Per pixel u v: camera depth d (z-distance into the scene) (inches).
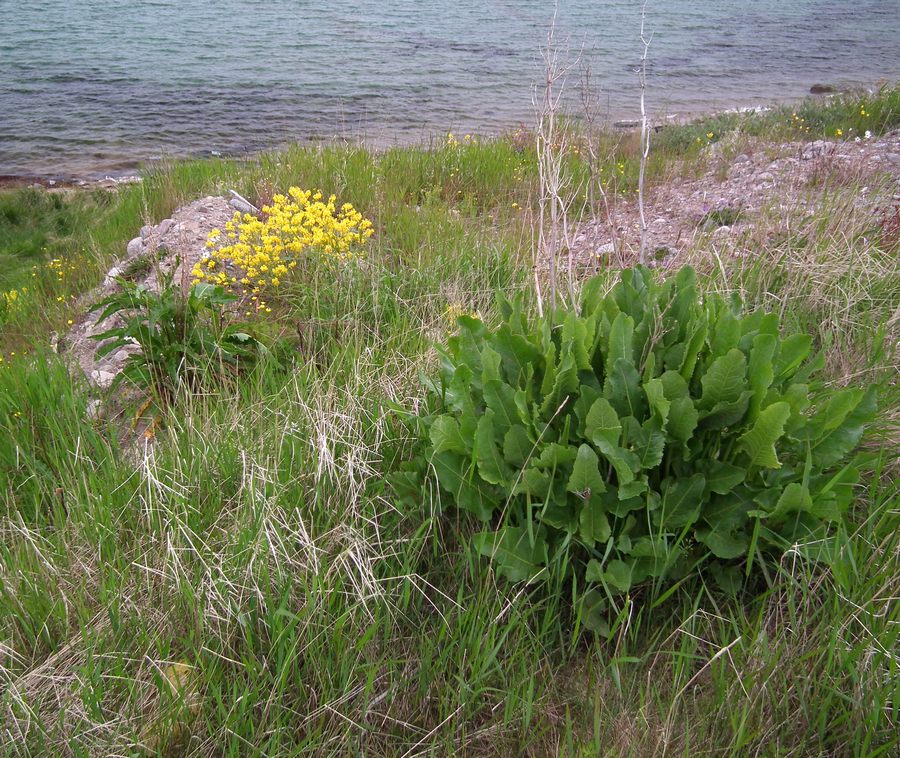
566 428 96.8
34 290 282.4
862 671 80.0
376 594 92.7
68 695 87.5
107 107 823.7
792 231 178.5
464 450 99.2
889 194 216.7
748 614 94.9
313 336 161.8
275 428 121.6
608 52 1032.2
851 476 94.1
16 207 515.2
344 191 287.3
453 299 165.8
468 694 86.1
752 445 91.8
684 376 100.3
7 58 1083.3
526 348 105.4
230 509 112.4
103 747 81.7
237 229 227.8
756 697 81.1
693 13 1501.0
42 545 111.9
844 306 150.2
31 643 96.7
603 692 88.6
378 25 1338.6
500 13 1464.1
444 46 1122.0
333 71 959.6
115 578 102.3
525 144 394.0
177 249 229.3
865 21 1443.2
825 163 266.7
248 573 96.0
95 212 502.9
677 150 416.8
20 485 123.7
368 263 187.9
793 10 1585.9
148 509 108.6
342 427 120.2
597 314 106.7
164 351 147.3
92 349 191.8
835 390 126.2
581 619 91.8
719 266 155.1
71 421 137.8
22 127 762.8
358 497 109.0
